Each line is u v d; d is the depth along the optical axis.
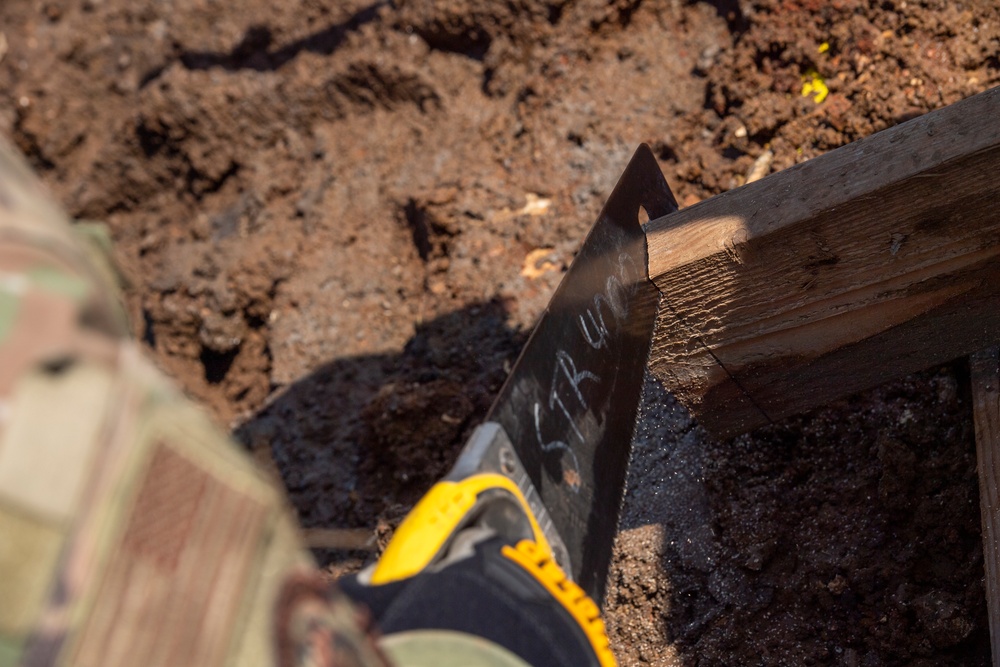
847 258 2.08
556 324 1.63
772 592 2.52
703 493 2.70
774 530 2.58
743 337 2.24
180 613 0.62
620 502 1.67
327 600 0.73
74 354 0.60
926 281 2.09
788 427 2.67
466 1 3.88
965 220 2.00
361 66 4.05
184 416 0.65
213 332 3.86
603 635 1.10
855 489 2.56
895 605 2.37
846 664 2.38
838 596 2.45
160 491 0.62
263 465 3.35
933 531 2.41
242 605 0.65
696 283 2.15
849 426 2.63
